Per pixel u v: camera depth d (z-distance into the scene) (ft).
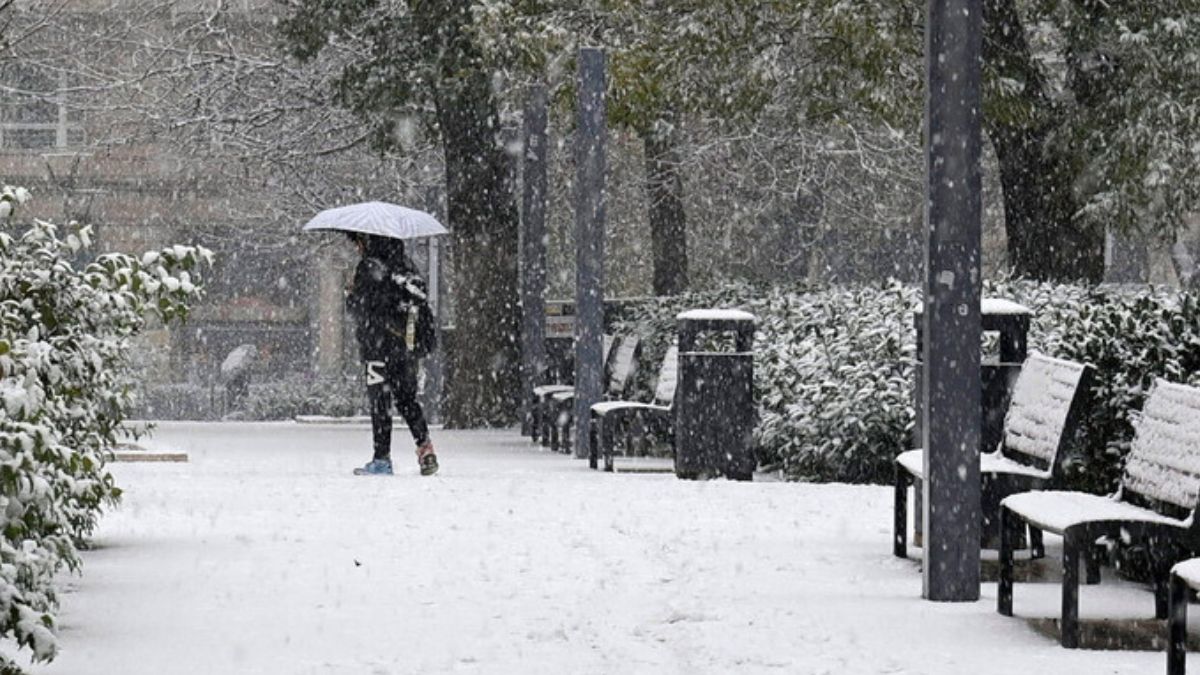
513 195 194.08
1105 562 65.72
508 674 44.98
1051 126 154.40
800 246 271.49
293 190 250.78
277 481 99.96
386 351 106.73
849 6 139.64
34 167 355.36
